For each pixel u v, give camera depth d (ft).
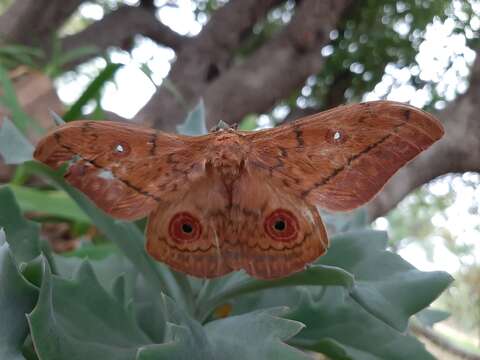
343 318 0.58
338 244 0.55
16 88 1.40
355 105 0.43
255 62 1.97
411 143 0.42
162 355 0.38
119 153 0.43
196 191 0.44
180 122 1.82
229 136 0.43
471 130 1.55
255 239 0.44
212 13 2.32
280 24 2.43
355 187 0.43
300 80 1.99
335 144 0.44
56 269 0.53
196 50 2.03
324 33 1.98
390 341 0.57
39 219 1.12
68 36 2.14
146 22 2.26
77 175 0.43
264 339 0.42
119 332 0.47
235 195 0.44
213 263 0.44
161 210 0.44
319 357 0.75
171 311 0.42
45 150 0.42
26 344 0.45
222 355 0.42
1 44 1.96
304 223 0.44
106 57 1.20
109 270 0.65
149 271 0.55
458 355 0.90
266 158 0.44
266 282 0.52
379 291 0.50
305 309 0.59
